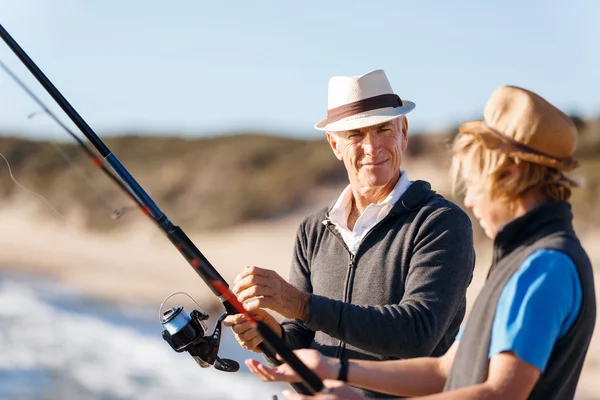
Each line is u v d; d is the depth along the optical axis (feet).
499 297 7.35
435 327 10.69
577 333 7.29
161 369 42.16
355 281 11.59
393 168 11.66
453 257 11.05
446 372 8.65
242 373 39.52
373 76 11.79
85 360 44.60
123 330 55.93
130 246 120.47
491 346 7.29
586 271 7.30
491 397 7.09
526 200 7.56
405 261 11.28
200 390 36.70
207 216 131.95
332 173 140.97
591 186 77.87
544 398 7.29
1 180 154.20
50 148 161.17
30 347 48.49
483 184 7.58
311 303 10.69
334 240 12.02
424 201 11.54
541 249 7.30
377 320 10.61
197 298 69.31
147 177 157.89
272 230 124.47
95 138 10.48
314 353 8.79
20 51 10.25
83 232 129.59
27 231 131.34
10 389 37.73
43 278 91.15
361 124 11.48
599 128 93.81
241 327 10.79
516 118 7.50
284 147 156.56
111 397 36.27
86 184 146.41
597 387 36.17
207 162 155.33
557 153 7.47
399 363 8.75
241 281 10.66
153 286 83.41
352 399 7.92
